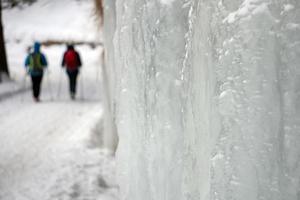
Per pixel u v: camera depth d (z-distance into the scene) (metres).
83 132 7.35
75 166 5.46
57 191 4.62
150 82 2.54
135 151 2.78
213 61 1.89
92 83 15.32
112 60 4.76
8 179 5.16
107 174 5.28
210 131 1.95
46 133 7.65
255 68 1.65
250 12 1.65
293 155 1.59
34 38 25.77
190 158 2.22
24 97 11.80
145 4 2.54
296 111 1.57
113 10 4.68
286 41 1.56
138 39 2.64
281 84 1.59
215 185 1.88
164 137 2.46
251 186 1.71
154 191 2.60
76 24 26.66
